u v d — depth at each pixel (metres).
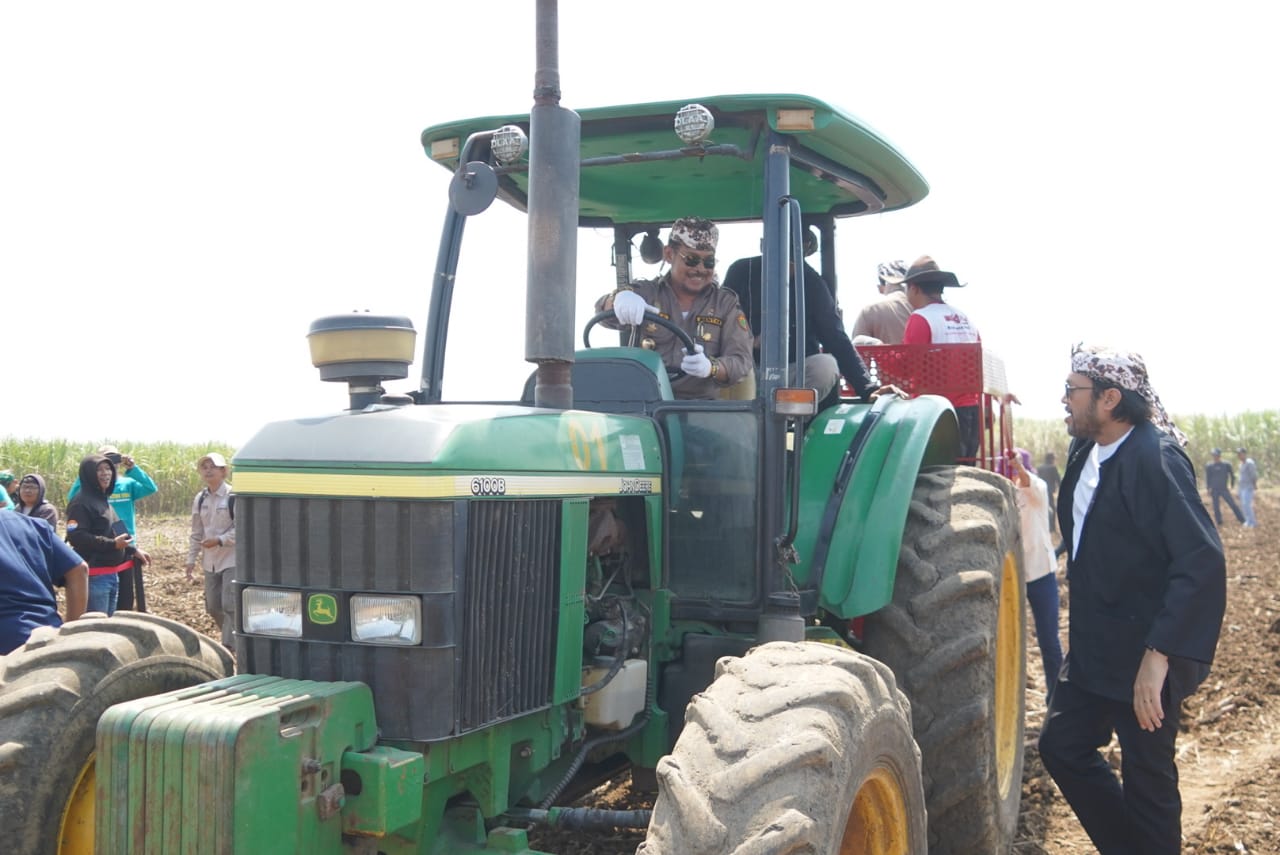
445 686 2.67
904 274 7.31
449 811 2.94
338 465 2.73
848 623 4.31
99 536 8.15
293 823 2.44
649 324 4.25
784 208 3.72
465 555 2.72
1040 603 6.66
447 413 2.90
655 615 3.63
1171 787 3.79
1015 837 4.74
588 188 4.67
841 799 2.51
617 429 3.46
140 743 2.40
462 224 4.14
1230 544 16.53
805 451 4.21
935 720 3.88
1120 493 3.81
